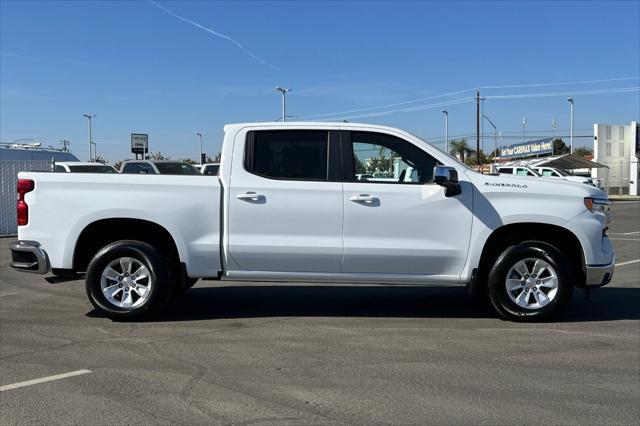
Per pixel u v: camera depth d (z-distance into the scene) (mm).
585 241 6273
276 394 4375
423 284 6402
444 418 3949
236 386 4543
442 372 4855
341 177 6320
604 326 6336
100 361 5152
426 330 6191
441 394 4371
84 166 20000
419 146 6398
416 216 6234
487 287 6508
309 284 8961
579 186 6410
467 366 5008
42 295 8047
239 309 7191
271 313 6980
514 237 6594
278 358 5234
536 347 5559
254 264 6336
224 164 6352
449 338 5871
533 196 6266
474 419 3932
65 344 5668
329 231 6262
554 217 6207
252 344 5672
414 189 6254
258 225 6277
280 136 6398
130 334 6031
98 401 4254
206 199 6301
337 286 8797
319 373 4832
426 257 6262
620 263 11188
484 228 6238
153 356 5293
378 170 6414
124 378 4723
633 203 37656
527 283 6426
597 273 6312
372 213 6238
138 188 6305
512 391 4434
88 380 4684
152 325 6398
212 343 5707
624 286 8727
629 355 5316
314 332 6113
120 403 4215
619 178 52906
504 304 6426
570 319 6652
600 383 4605
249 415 4000
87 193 6316
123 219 6395
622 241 15273
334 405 4172
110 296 6484
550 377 4738
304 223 6258
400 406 4148
